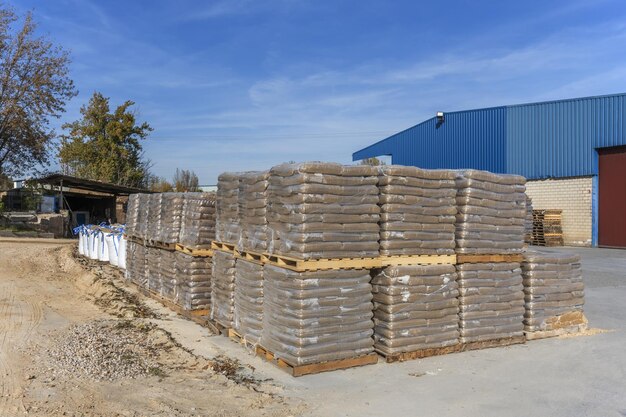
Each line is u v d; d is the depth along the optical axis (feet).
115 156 147.33
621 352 23.88
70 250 67.41
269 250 22.13
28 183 102.94
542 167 79.51
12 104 92.22
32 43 94.84
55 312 32.91
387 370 21.13
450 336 23.25
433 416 16.75
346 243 20.92
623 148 71.56
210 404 17.61
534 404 17.75
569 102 76.54
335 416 16.72
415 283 22.27
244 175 24.82
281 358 21.17
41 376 19.94
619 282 44.37
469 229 23.48
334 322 20.84
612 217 72.84
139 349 24.50
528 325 25.80
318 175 20.34
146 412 16.79
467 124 89.61
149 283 38.22
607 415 16.78
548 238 76.74
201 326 29.30
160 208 35.50
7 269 50.24
